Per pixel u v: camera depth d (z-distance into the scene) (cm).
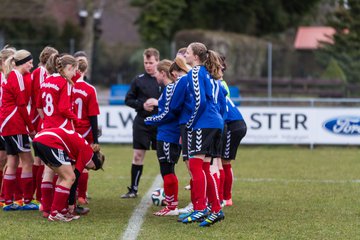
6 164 1614
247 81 4356
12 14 5859
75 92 1562
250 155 2742
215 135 1378
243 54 4722
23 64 1534
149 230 1329
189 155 1391
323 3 6638
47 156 1388
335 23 4897
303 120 2939
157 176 2159
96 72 4497
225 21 5822
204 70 1380
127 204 1656
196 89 1355
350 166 2395
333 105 3409
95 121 1568
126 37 8100
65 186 1414
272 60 4522
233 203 1653
